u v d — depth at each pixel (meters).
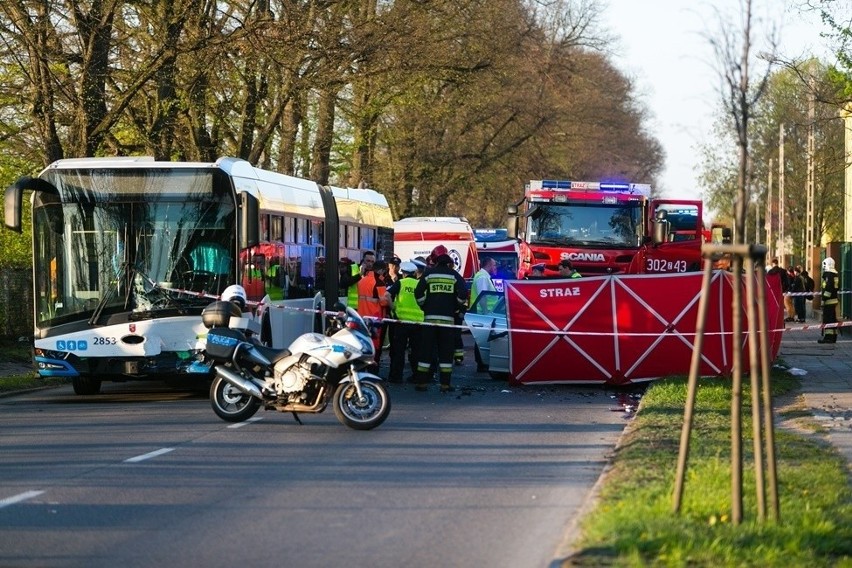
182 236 39.81
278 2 60.81
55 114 56.22
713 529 17.30
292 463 26.61
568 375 43.81
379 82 70.31
